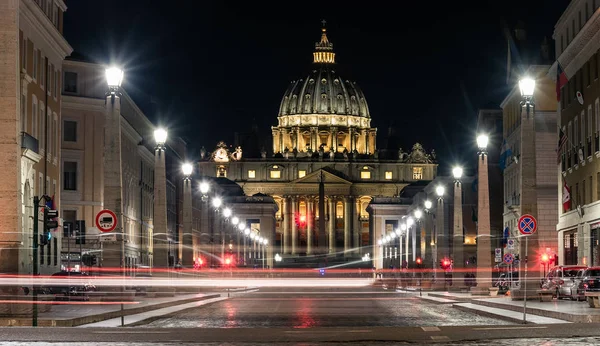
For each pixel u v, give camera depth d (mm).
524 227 39375
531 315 36438
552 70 72312
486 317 38844
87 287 49906
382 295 75750
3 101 32500
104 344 23406
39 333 25734
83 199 89375
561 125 69375
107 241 40812
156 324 34281
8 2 32625
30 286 32000
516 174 95750
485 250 58031
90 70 90750
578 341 23828
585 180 62031
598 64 58094
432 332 26469
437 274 98125
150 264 124438
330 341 24422
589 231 60469
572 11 66000
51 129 68500
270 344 23734
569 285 48219
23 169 58000
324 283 137125
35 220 31188
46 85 66812
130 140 108938
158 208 55812
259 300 62844
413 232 127875
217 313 43375
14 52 32594
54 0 69438
